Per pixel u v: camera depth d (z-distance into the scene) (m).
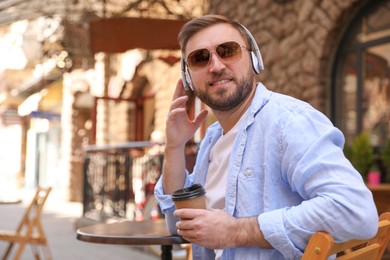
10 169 24.91
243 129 1.78
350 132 6.16
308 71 6.41
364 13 5.97
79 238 2.16
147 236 2.05
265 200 1.67
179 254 4.11
